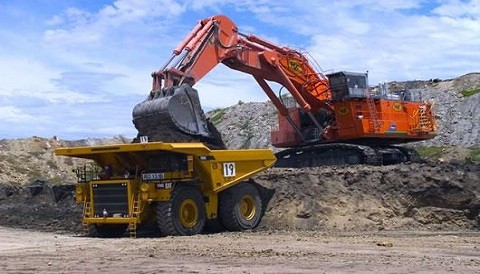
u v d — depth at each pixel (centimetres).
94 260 1269
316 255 1285
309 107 2509
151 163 1798
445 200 2044
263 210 2058
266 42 2477
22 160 4969
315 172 2166
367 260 1202
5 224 2273
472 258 1232
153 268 1134
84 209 1839
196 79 2109
